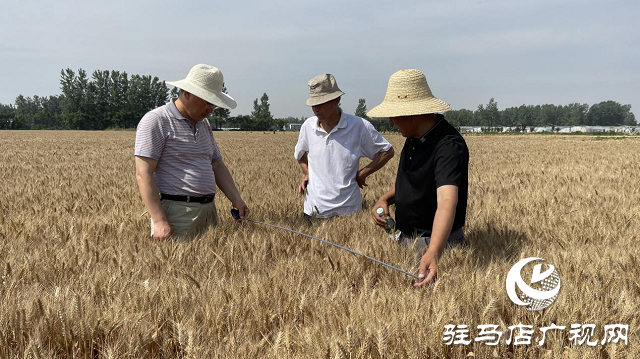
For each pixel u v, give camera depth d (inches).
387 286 107.4
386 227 142.3
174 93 5703.7
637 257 125.2
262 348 84.4
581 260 122.6
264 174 458.6
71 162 681.0
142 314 90.9
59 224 183.9
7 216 218.4
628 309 88.1
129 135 2657.5
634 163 608.7
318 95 181.8
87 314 89.9
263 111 5807.1
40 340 83.5
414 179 128.8
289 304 98.9
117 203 249.6
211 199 168.2
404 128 126.2
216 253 133.0
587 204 236.7
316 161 197.9
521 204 232.4
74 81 5359.3
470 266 118.9
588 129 6761.8
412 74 121.3
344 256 130.9
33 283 113.5
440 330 81.2
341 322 87.4
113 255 135.3
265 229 169.3
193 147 159.3
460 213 130.0
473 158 791.1
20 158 778.2
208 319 91.2
